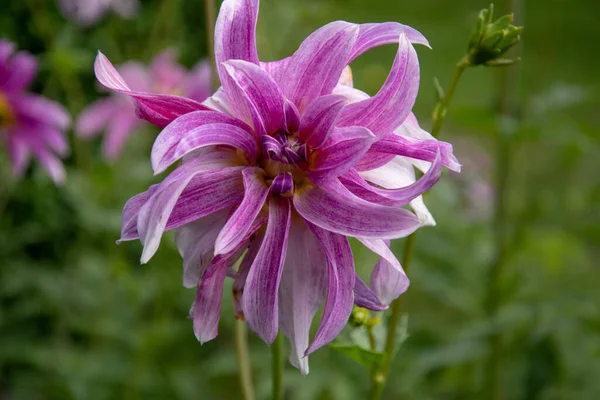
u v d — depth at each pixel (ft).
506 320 3.85
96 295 4.68
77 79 5.35
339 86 2.43
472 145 6.24
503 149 4.01
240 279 2.40
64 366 4.58
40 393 4.67
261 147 2.38
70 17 4.90
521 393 3.88
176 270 4.44
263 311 2.32
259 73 2.33
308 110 2.35
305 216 2.34
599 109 6.29
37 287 4.87
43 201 5.16
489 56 2.61
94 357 4.64
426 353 3.86
